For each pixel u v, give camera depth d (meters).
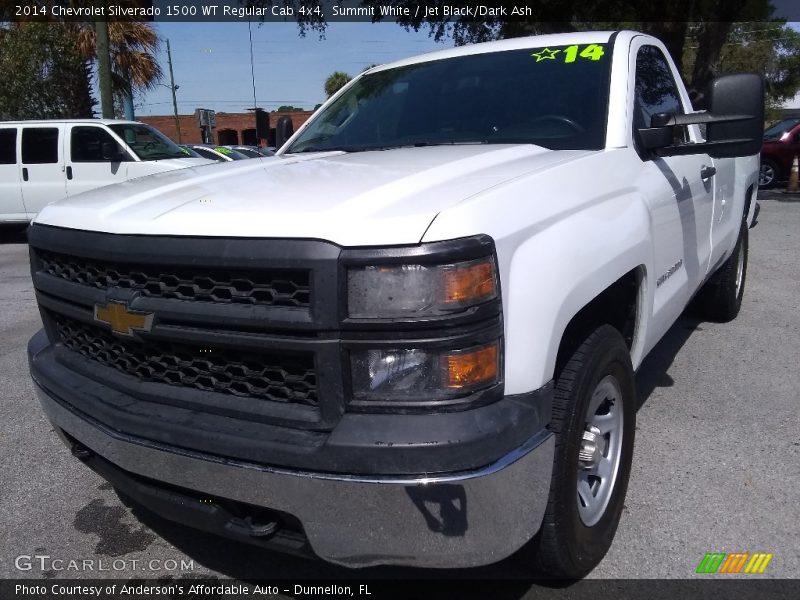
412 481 1.96
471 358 2.02
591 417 2.63
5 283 8.98
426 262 1.97
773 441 3.79
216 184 2.67
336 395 2.04
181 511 2.38
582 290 2.41
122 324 2.38
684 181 3.70
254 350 2.13
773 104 37.41
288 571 2.89
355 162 2.95
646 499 3.27
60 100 17.58
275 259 2.05
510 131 3.43
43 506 3.43
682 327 5.90
